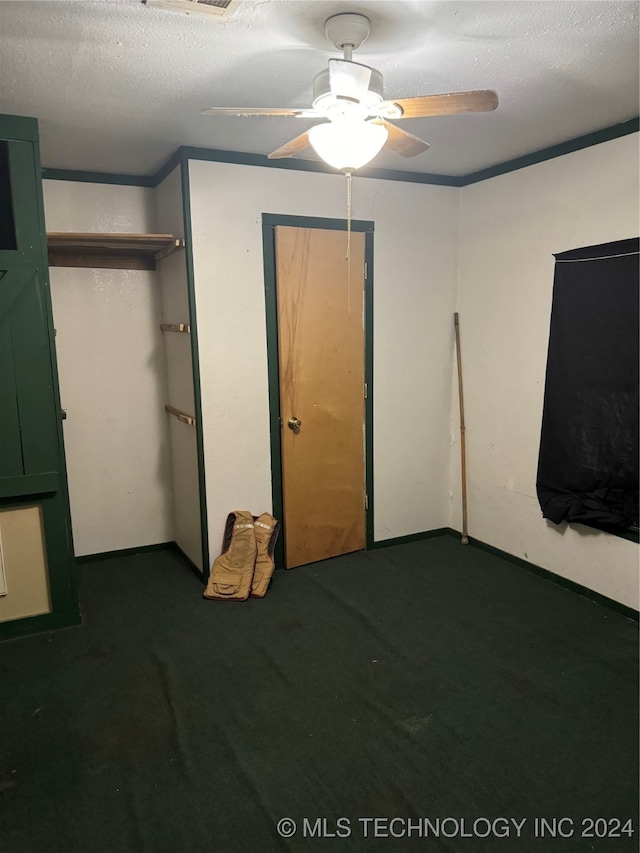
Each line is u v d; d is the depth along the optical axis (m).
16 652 2.78
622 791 1.94
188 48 2.02
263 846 1.75
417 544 4.09
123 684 2.53
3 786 1.98
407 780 1.99
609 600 3.14
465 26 1.90
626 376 2.94
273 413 3.52
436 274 3.91
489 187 3.65
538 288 3.38
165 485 3.99
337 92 1.87
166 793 1.94
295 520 3.67
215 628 2.99
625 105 2.62
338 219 3.52
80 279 3.59
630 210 2.87
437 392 4.05
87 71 2.19
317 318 3.55
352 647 2.80
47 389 2.79
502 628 2.96
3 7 1.73
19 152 2.62
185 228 3.13
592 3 1.75
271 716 2.32
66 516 2.93
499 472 3.77
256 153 3.22
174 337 3.57
